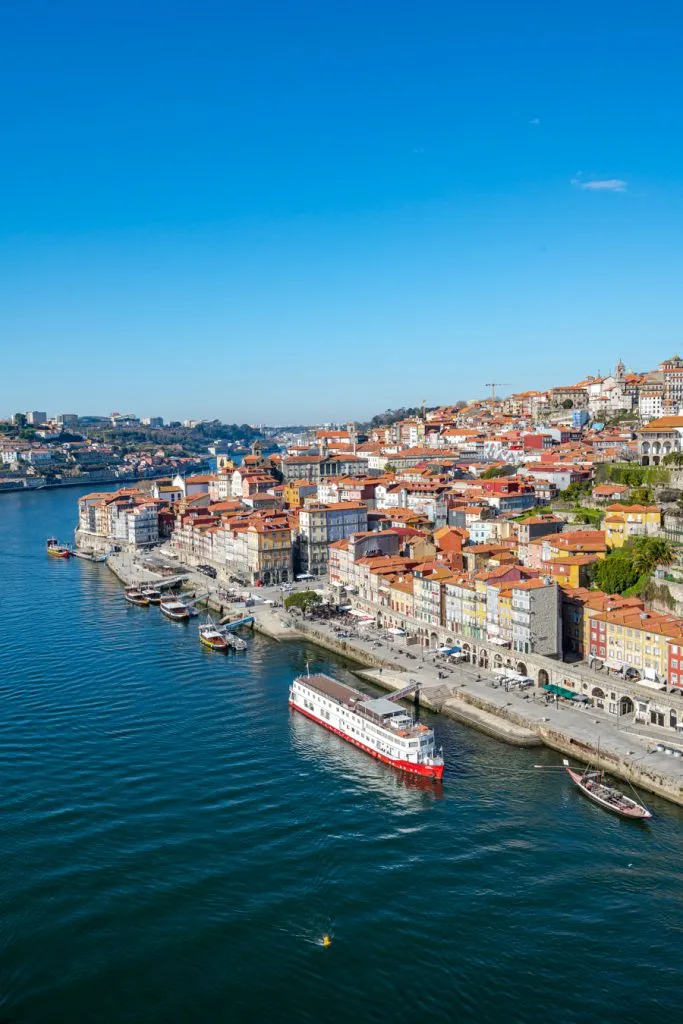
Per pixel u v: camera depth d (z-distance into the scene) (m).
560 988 106.44
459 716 193.62
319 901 123.44
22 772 162.00
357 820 145.88
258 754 173.25
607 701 187.88
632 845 137.25
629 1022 101.06
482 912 120.69
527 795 155.00
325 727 188.88
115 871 130.25
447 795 155.25
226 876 129.25
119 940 115.50
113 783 158.50
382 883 127.56
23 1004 104.75
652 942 114.19
